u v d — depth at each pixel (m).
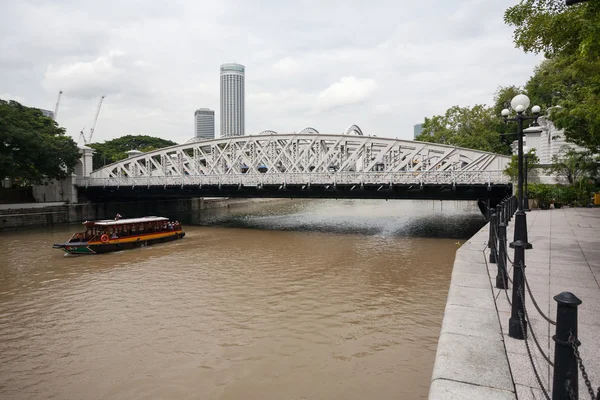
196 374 10.66
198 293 17.94
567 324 3.60
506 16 11.66
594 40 9.34
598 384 4.82
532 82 48.72
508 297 7.61
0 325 14.42
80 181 48.62
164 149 47.81
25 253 27.83
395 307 15.49
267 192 40.28
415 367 10.66
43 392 9.98
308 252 27.22
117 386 10.16
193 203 66.50
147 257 26.41
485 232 18.20
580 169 29.55
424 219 47.38
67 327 14.17
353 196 36.66
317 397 9.41
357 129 45.81
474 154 33.75
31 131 41.16
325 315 14.78
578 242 14.19
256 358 11.47
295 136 40.25
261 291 18.03
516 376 5.02
